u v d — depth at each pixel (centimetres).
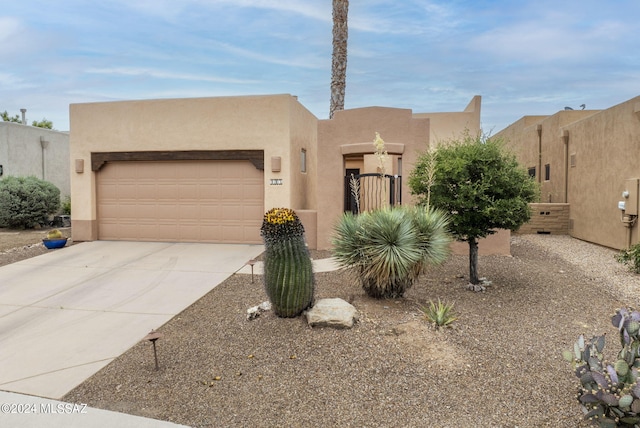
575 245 1241
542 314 577
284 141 1161
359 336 479
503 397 361
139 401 373
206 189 1227
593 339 350
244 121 1179
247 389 386
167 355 465
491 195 652
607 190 1185
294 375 407
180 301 677
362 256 583
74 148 1254
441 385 381
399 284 609
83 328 566
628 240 1067
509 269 850
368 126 1059
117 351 487
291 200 1175
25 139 1862
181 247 1161
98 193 1276
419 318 533
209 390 387
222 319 571
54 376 428
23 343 518
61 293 736
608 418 298
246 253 1072
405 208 633
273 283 523
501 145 688
